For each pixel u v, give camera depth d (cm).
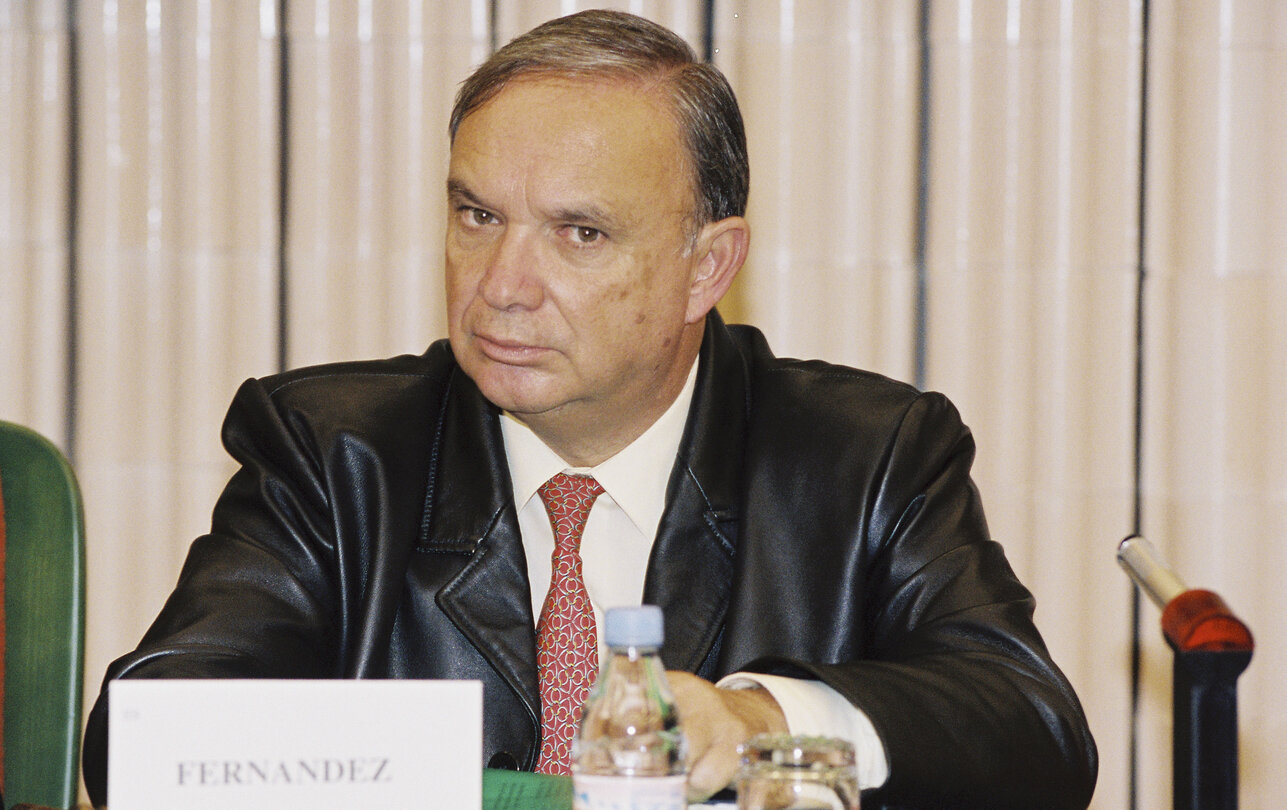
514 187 340
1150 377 694
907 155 688
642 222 348
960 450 414
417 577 386
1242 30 696
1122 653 686
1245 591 693
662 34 366
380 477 390
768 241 685
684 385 401
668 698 223
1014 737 309
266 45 669
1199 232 697
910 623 371
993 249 690
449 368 428
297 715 207
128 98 666
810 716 280
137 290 668
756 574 384
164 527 665
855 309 686
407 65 670
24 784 390
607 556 391
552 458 393
